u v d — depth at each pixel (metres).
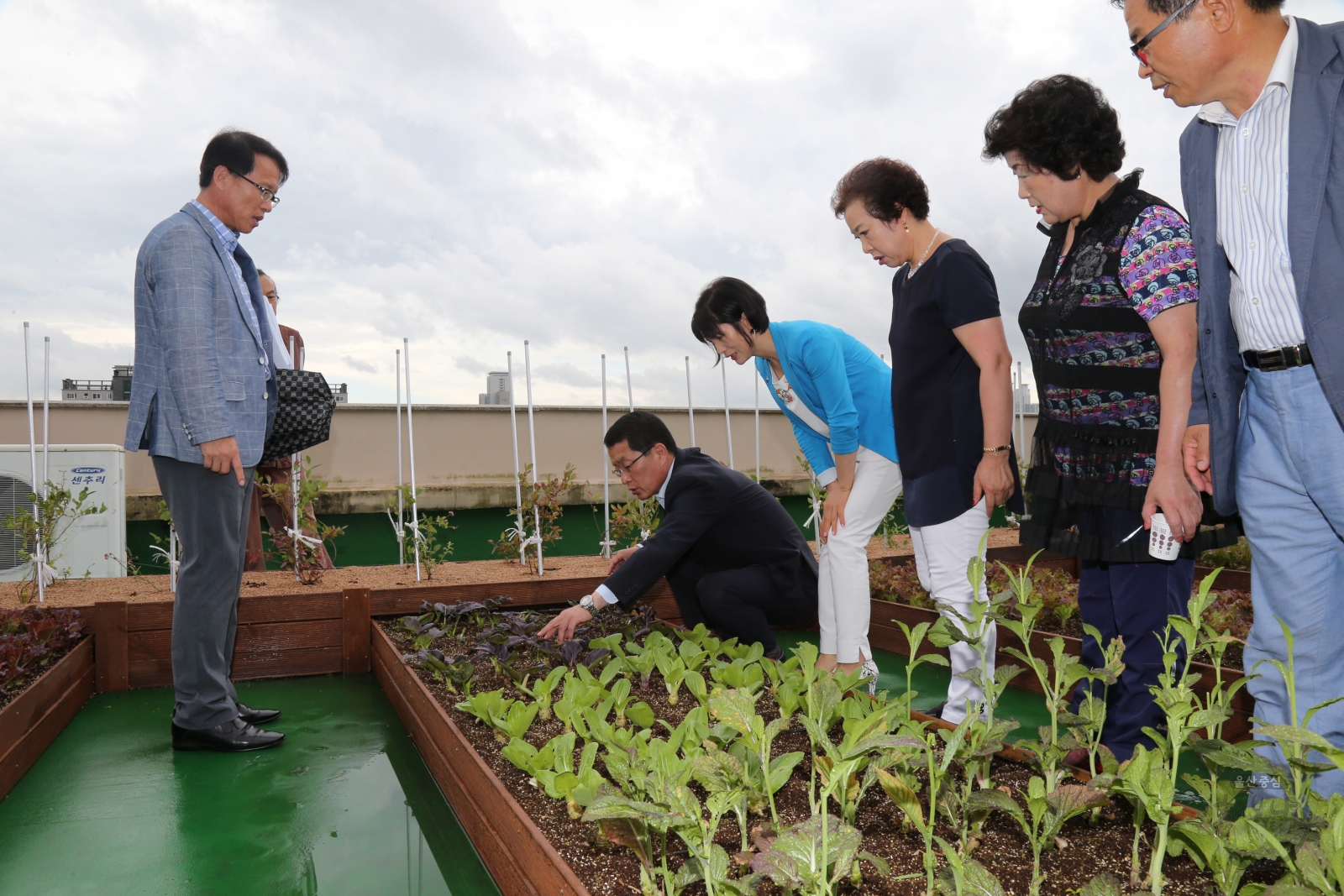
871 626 4.18
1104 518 2.00
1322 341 1.51
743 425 8.38
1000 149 2.02
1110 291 1.93
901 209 2.42
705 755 1.73
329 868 1.96
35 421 5.92
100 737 2.89
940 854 1.54
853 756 1.19
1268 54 1.57
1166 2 1.57
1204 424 1.81
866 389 2.82
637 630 3.60
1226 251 1.70
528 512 5.05
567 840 1.67
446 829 2.17
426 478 6.98
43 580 4.00
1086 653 2.14
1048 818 1.37
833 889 1.29
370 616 3.89
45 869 1.95
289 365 3.99
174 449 2.63
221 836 2.13
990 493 2.29
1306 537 1.66
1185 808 1.54
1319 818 1.17
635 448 3.26
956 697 2.38
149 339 2.68
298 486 4.58
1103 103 1.92
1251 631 1.79
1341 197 1.48
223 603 2.77
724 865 1.23
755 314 2.89
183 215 2.70
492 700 2.36
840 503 2.84
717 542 3.39
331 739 2.89
